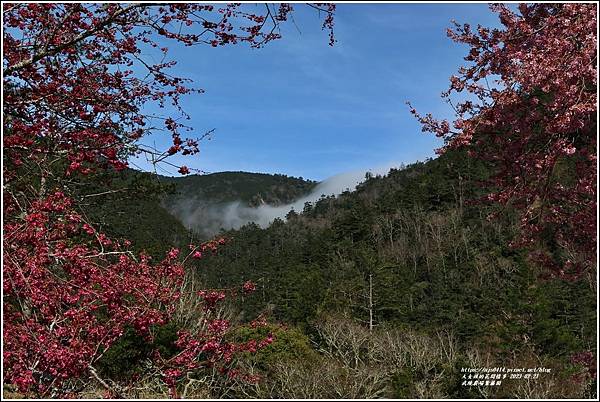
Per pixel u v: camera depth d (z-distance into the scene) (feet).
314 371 73.41
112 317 21.04
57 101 22.08
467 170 213.46
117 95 24.52
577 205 25.17
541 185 25.62
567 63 21.75
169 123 25.67
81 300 20.57
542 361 91.04
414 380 77.00
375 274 150.10
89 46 23.76
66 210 19.26
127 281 20.43
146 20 21.67
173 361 25.05
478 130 25.99
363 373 71.46
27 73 21.58
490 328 112.47
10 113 20.79
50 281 18.84
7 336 19.04
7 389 19.86
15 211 19.89
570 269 26.71
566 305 114.42
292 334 83.61
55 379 19.85
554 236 27.27
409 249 197.16
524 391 63.26
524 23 24.88
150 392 25.17
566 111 21.81
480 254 166.30
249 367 70.33
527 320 109.50
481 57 26.37
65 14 21.26
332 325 101.19
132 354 37.63
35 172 20.65
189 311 49.01
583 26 21.89
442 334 110.01
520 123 24.44
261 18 22.35
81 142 21.33
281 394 67.56
